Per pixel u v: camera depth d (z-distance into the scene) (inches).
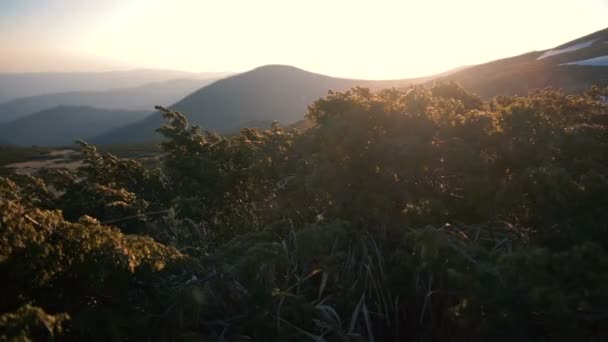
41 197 256.4
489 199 186.1
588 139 209.5
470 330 130.0
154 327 133.2
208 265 162.6
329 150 216.4
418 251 159.8
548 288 121.6
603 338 122.3
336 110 239.9
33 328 108.4
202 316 146.3
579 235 161.6
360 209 193.5
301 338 136.6
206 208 264.2
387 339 157.3
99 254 137.6
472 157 195.9
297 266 169.5
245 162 298.5
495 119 221.0
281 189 243.3
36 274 130.3
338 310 155.3
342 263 171.3
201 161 289.6
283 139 287.9
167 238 243.0
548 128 210.4
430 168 201.9
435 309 155.2
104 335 126.7
